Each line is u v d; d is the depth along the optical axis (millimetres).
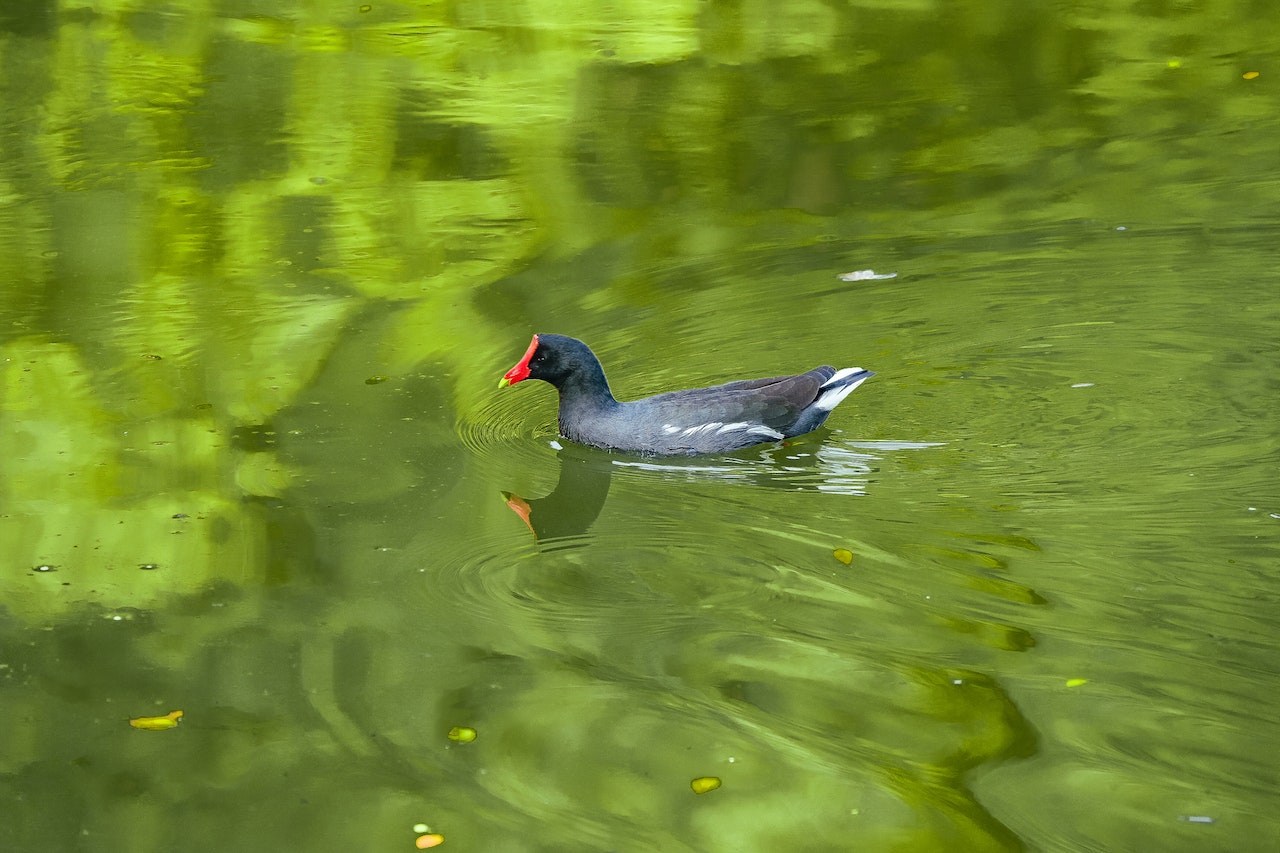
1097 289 15234
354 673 8922
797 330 14742
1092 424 12266
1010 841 7184
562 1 28078
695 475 11859
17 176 19969
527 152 20609
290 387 13477
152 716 8484
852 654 8984
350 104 22922
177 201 18875
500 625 9477
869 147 20422
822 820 7414
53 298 15734
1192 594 9492
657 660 9008
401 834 7379
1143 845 7102
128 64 25047
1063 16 26016
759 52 24953
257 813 7590
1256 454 11461
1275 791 7484
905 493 11273
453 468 11953
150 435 12430
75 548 10453
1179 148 19641
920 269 16156
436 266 16594
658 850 7215
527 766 7961
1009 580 9797
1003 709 8328
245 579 10055
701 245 17172
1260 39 24203
